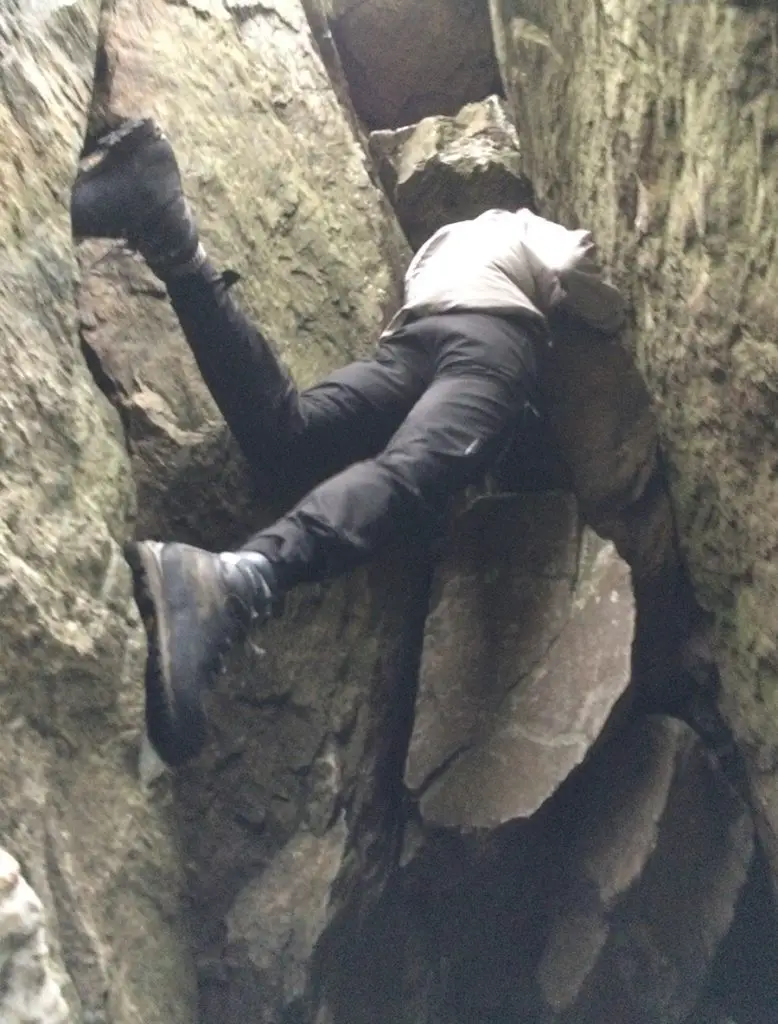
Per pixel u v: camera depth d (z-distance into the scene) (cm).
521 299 213
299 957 172
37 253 158
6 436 140
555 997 205
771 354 187
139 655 153
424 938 202
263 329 211
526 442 239
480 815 189
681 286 213
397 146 294
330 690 195
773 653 211
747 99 177
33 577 137
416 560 217
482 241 224
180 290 178
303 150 246
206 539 189
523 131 282
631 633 197
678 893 212
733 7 173
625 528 234
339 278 234
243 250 214
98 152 173
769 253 181
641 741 218
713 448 217
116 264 194
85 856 138
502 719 198
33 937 98
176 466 186
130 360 188
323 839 183
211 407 196
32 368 150
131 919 147
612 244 240
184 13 229
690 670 238
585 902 208
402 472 176
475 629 206
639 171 220
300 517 167
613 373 236
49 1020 96
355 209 251
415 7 331
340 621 201
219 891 175
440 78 337
